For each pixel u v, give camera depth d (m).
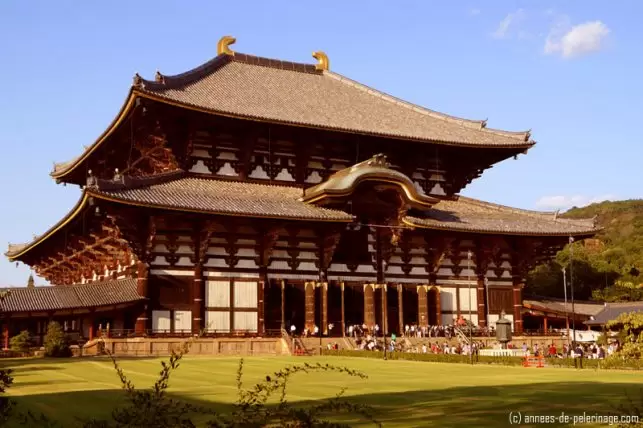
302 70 91.81
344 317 71.38
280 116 72.38
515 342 75.75
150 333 61.53
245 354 62.88
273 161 74.00
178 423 14.30
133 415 14.40
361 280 72.69
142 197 60.25
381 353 57.94
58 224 75.00
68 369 42.34
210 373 40.19
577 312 85.25
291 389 31.22
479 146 79.94
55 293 63.16
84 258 80.44
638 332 46.59
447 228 72.25
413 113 88.81
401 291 72.44
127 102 64.06
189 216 63.00
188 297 64.12
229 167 71.94
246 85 80.44
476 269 78.06
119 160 79.31
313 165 76.56
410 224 70.50
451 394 28.97
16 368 42.97
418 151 80.44
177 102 64.06
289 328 68.81
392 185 70.31
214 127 70.12
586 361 47.22
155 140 69.00
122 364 46.00
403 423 21.27
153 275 63.06
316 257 70.50
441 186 84.44
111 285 64.56
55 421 21.08
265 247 67.19
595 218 80.25
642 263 115.69
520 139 82.56
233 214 62.44
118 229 61.25
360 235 73.44
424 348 65.69
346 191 67.44
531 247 79.38
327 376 38.69
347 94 89.31
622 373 41.34
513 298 79.81
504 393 29.22
